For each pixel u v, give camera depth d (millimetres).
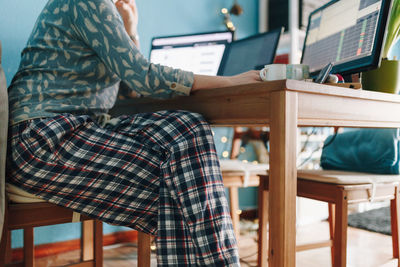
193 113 871
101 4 865
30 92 875
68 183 807
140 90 891
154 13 2203
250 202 2652
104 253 1832
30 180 797
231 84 906
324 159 1667
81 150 811
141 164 829
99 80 958
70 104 899
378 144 1417
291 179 715
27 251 1250
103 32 857
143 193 835
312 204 2469
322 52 1437
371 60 1138
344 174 1346
